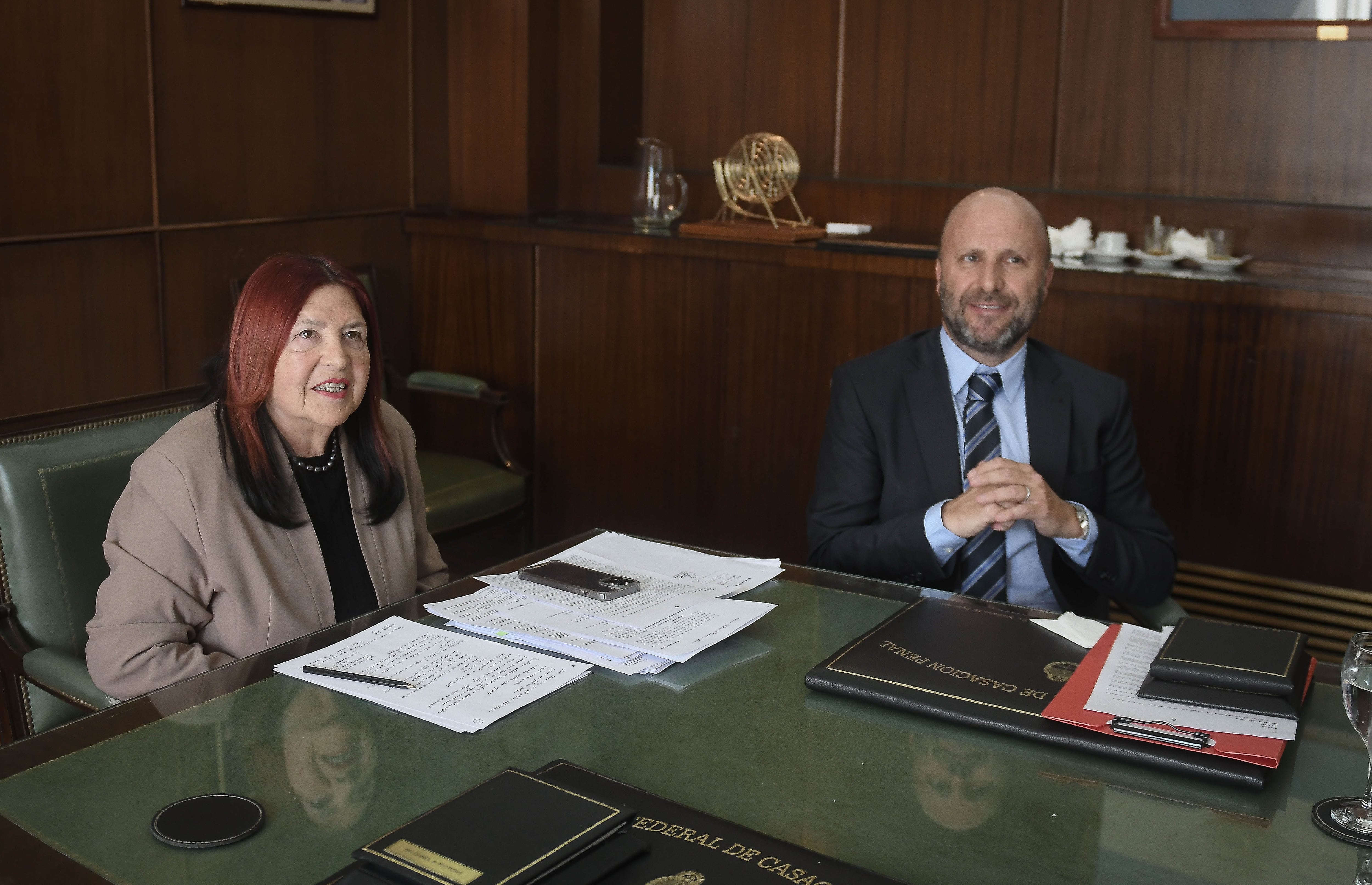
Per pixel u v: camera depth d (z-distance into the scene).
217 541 1.84
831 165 4.11
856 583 1.88
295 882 1.08
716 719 1.41
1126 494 2.37
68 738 1.33
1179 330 3.24
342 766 1.28
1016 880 1.10
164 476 1.84
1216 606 3.34
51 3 3.14
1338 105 3.38
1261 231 3.49
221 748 1.32
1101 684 1.46
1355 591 3.18
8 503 1.99
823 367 3.68
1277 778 1.30
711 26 4.23
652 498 4.06
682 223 4.07
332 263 1.94
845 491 2.35
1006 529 2.09
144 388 3.53
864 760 1.32
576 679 1.50
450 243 4.25
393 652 1.57
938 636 1.63
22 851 1.12
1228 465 3.26
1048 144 3.77
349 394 1.91
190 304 3.62
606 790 1.22
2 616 2.00
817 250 3.60
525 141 4.27
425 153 4.34
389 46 4.14
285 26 3.77
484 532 4.09
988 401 2.34
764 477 3.84
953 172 3.92
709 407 3.89
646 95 4.42
